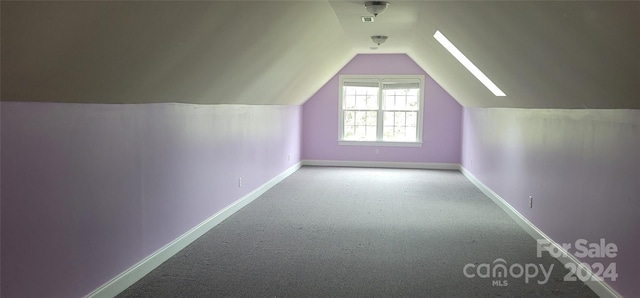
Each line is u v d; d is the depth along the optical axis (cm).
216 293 326
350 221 533
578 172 370
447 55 567
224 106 531
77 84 262
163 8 247
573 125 381
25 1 176
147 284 342
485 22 342
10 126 237
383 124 1002
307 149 1024
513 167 555
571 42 262
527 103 475
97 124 302
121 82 296
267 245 440
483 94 622
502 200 604
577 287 344
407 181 821
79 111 285
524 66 369
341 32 611
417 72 974
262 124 694
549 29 268
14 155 240
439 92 974
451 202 644
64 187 274
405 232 489
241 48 392
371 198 667
